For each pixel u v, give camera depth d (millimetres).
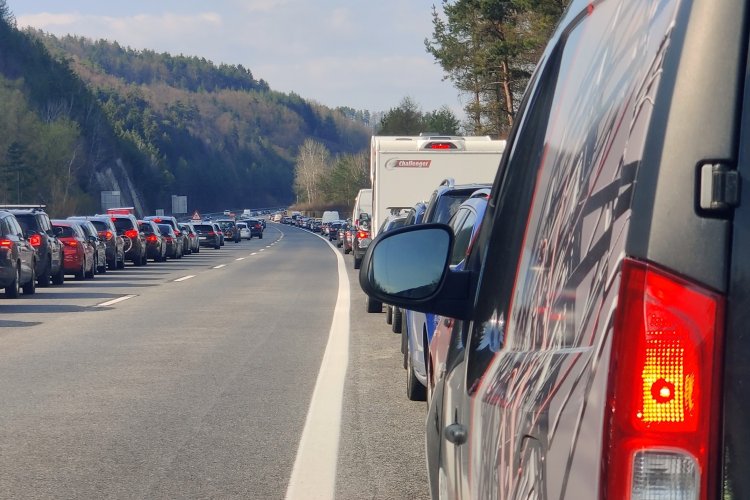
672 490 1882
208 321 17719
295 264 41594
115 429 8609
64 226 31844
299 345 14273
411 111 134250
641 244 1941
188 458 7590
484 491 2703
